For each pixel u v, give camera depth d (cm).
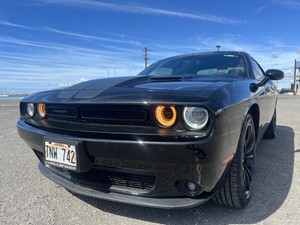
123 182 203
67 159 199
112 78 254
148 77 251
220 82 215
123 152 181
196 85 198
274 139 497
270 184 283
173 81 223
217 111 169
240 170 211
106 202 247
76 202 247
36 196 261
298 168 332
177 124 171
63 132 207
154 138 174
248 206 236
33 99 240
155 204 188
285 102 1719
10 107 1424
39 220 217
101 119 189
